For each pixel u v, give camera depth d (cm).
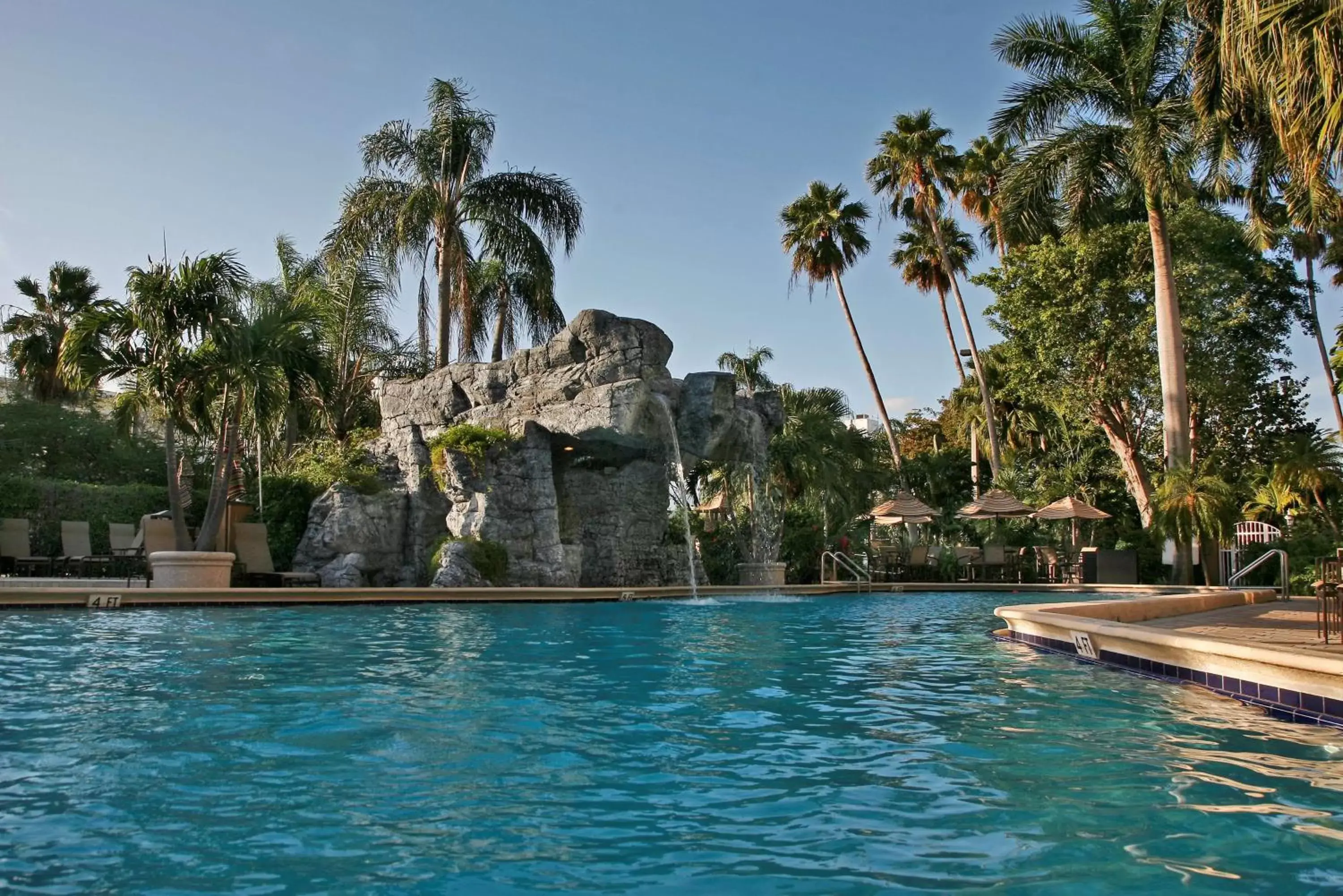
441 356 2425
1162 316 2375
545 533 1698
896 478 3522
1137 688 681
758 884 295
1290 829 350
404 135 2508
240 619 1151
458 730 512
